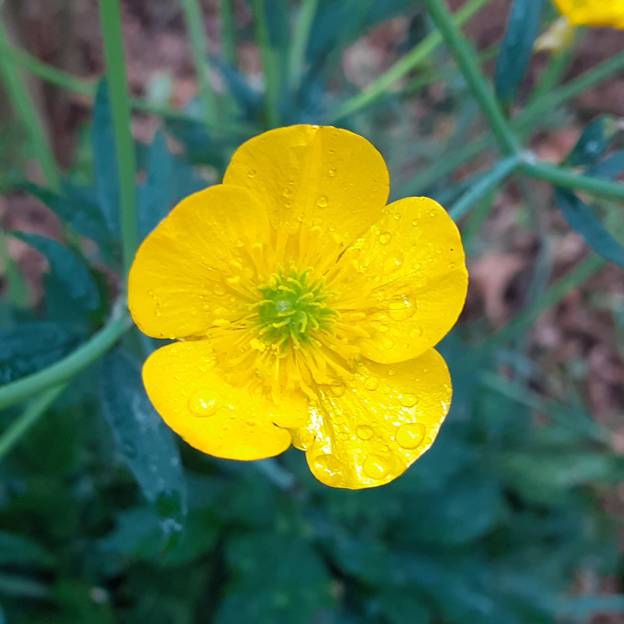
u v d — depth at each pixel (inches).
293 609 3.0
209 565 3.3
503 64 2.0
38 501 3.1
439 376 1.8
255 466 3.1
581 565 3.9
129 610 3.2
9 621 3.1
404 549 3.5
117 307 1.8
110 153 2.0
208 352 1.8
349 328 1.8
